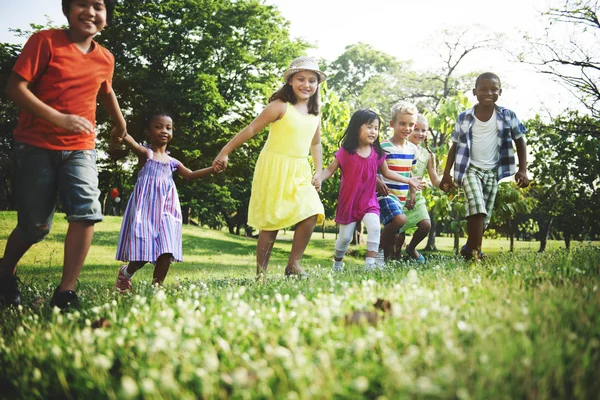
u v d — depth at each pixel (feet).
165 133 17.93
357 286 11.01
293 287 12.44
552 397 5.74
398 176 22.24
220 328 8.50
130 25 90.02
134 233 16.53
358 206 21.02
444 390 5.42
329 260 65.31
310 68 17.88
